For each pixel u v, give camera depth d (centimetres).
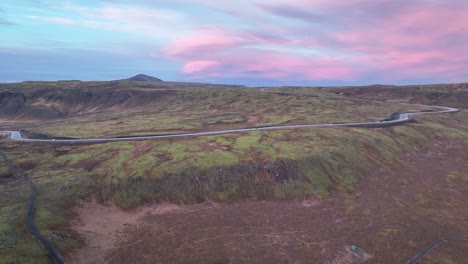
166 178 12212
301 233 9312
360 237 9012
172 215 10631
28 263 7062
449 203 11388
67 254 7962
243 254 8194
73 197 10994
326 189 12525
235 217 10488
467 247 8494
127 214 10644
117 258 8031
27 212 9550
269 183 12544
